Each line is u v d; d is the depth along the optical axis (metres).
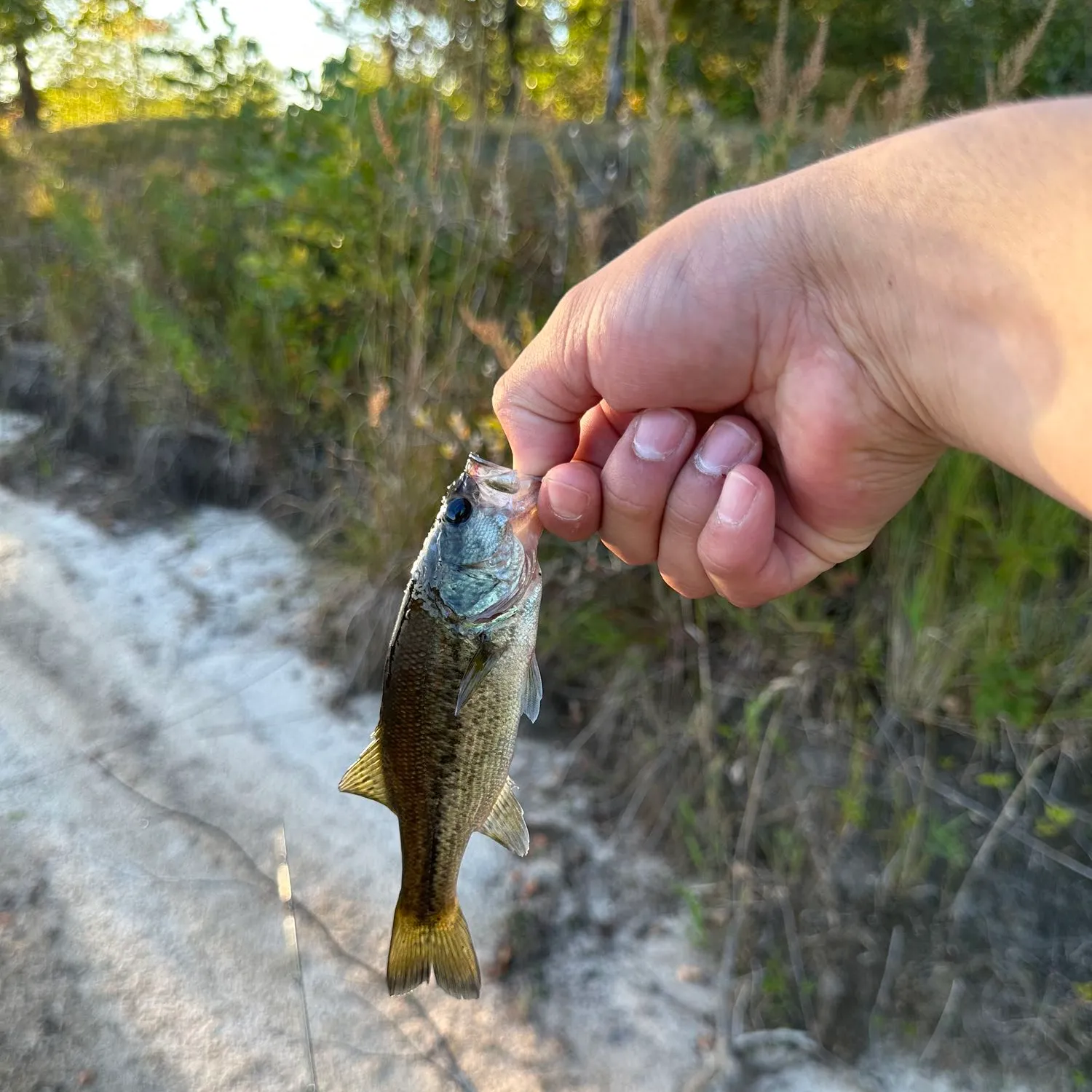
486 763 0.25
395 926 0.25
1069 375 0.16
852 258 0.20
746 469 0.22
